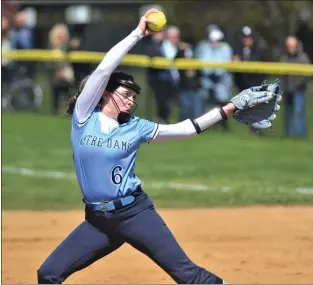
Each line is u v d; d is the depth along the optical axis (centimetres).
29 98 5500
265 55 4309
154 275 1977
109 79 1332
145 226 1316
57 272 1354
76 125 1330
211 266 2022
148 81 4619
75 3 9094
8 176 3356
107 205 1315
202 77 4494
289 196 2900
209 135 4597
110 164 1309
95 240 1352
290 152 3966
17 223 2517
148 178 3297
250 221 2541
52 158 3809
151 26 1315
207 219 2569
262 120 1362
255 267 2014
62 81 5138
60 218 2609
